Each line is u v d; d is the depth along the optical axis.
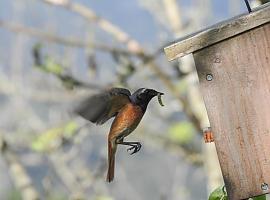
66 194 16.34
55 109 15.81
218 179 13.52
